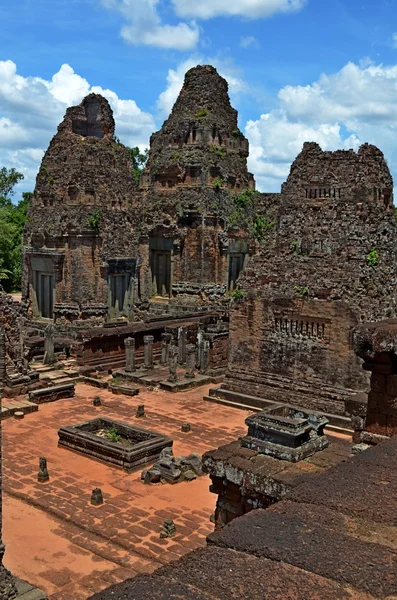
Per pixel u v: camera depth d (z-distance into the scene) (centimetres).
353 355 2644
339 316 2681
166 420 2789
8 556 1542
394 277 2838
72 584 1428
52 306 4809
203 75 5116
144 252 5147
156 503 1892
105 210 4738
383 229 2823
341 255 2786
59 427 2638
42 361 3762
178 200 5009
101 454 2227
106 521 1753
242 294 3022
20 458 2244
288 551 477
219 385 3316
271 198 5372
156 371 3659
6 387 3011
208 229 4956
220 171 5072
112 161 4862
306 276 2825
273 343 2919
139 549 1594
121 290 4972
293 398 2833
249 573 442
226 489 1277
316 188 2925
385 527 544
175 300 5034
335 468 717
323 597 411
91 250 4697
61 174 4731
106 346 3912
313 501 609
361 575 438
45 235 4716
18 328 3125
